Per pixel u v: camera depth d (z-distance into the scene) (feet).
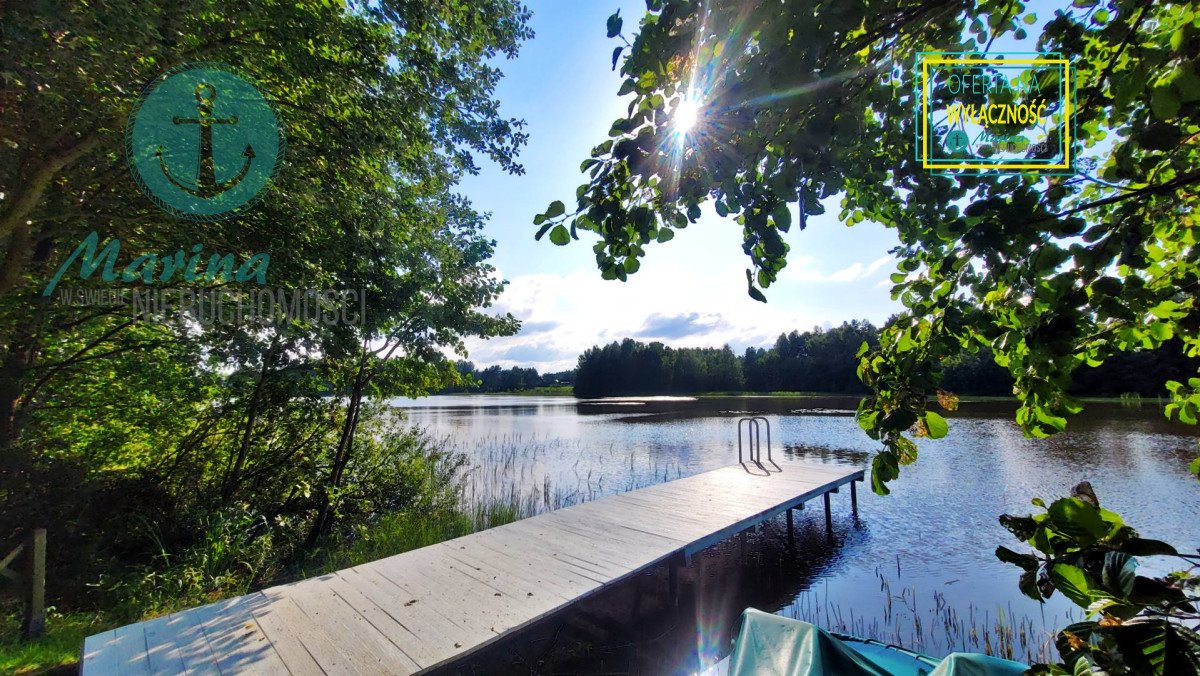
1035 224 3.35
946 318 4.09
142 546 18.48
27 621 12.69
